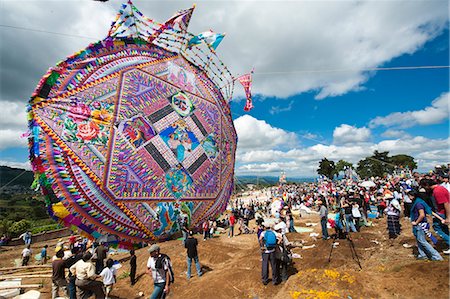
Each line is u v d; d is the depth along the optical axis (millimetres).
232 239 18297
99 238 8328
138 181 9414
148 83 11062
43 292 11594
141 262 14117
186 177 11156
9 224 27781
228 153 14406
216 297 8055
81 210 8039
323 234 12578
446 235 7500
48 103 8180
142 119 10250
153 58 11914
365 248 10562
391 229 11156
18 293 11289
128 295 10414
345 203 13133
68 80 8820
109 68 9984
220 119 14281
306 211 25031
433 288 5797
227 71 15375
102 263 10961
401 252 9297
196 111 12820
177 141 11266
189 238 10578
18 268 15859
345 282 6691
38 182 7539
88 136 8664
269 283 8391
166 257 7344
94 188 8359
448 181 11703
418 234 7555
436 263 6719
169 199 10203
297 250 11594
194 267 11875
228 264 11812
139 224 9180
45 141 7863
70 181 7996
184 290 9289
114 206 8672
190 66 13977
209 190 12141
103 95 9430
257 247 13992
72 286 8672
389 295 6031
